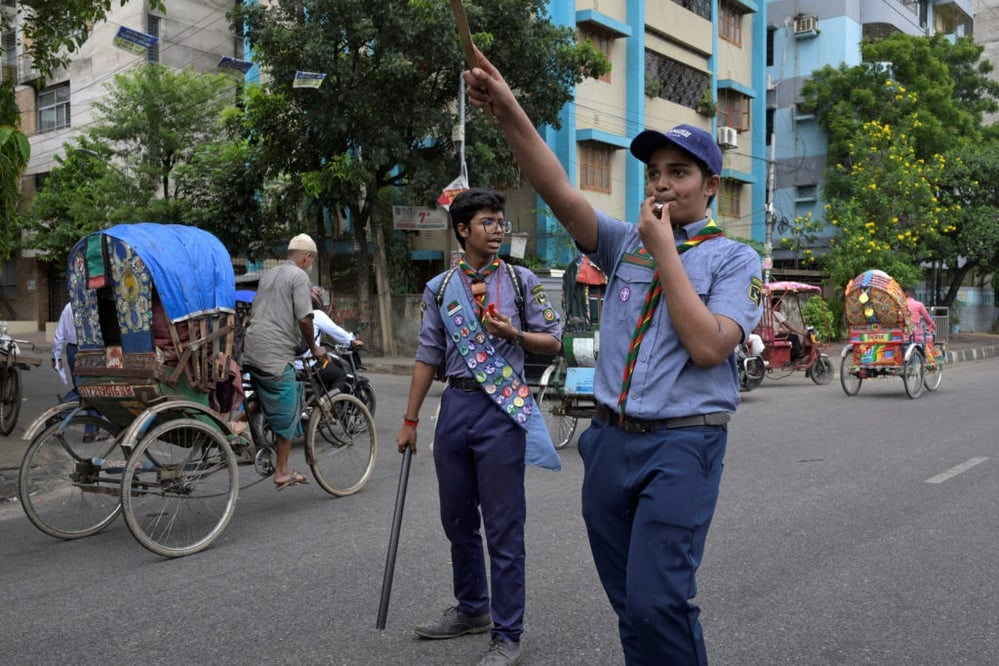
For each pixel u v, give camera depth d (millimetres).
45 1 9766
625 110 22750
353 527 5266
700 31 24938
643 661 2361
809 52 29516
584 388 7922
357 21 16203
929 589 4074
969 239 25812
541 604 3879
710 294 2275
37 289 30453
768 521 5309
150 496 5289
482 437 3316
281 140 18422
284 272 5715
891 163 24016
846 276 23078
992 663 3262
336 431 6184
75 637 3533
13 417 8891
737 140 26656
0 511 5922
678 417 2277
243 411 5934
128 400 5035
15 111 8508
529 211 21609
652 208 2195
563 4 20578
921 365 12641
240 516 5609
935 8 35000
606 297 2496
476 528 3502
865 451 7859
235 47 27188
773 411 11047
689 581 2227
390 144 17422
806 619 3695
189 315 5051
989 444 8180
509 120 2398
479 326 3383
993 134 29875
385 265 19609
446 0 16125
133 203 22375
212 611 3826
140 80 22438
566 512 5543
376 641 3469
